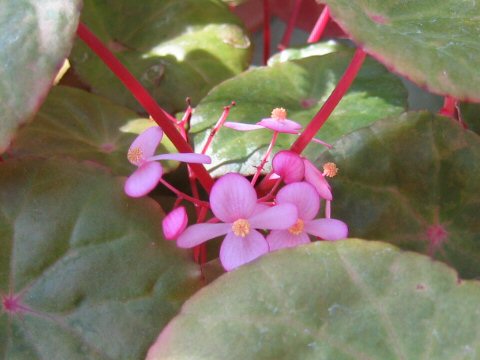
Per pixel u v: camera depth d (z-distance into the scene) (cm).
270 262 14
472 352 13
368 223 19
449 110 23
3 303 16
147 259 16
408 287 14
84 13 25
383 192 19
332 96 17
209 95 23
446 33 16
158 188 22
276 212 14
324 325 13
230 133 21
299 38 44
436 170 19
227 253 15
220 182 14
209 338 13
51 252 16
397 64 14
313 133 18
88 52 24
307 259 14
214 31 26
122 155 21
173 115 24
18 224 16
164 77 25
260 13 42
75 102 22
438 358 13
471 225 19
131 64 25
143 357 15
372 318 14
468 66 15
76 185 16
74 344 15
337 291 14
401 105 23
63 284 16
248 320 13
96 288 16
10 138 14
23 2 14
